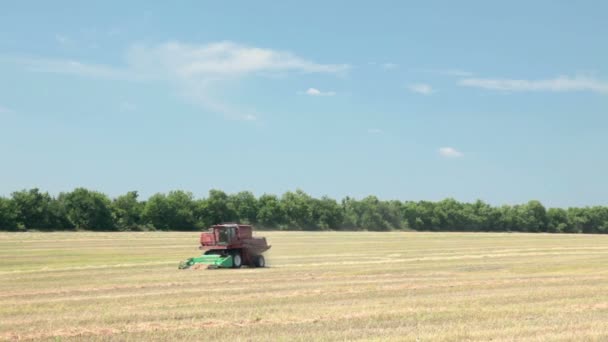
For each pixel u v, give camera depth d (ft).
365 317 67.21
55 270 139.95
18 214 356.38
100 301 82.99
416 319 65.98
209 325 63.41
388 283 103.81
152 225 398.62
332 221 465.47
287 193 468.75
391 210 482.28
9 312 73.05
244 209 440.86
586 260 168.66
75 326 63.72
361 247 245.04
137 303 80.38
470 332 58.59
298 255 196.34
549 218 503.20
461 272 131.23
